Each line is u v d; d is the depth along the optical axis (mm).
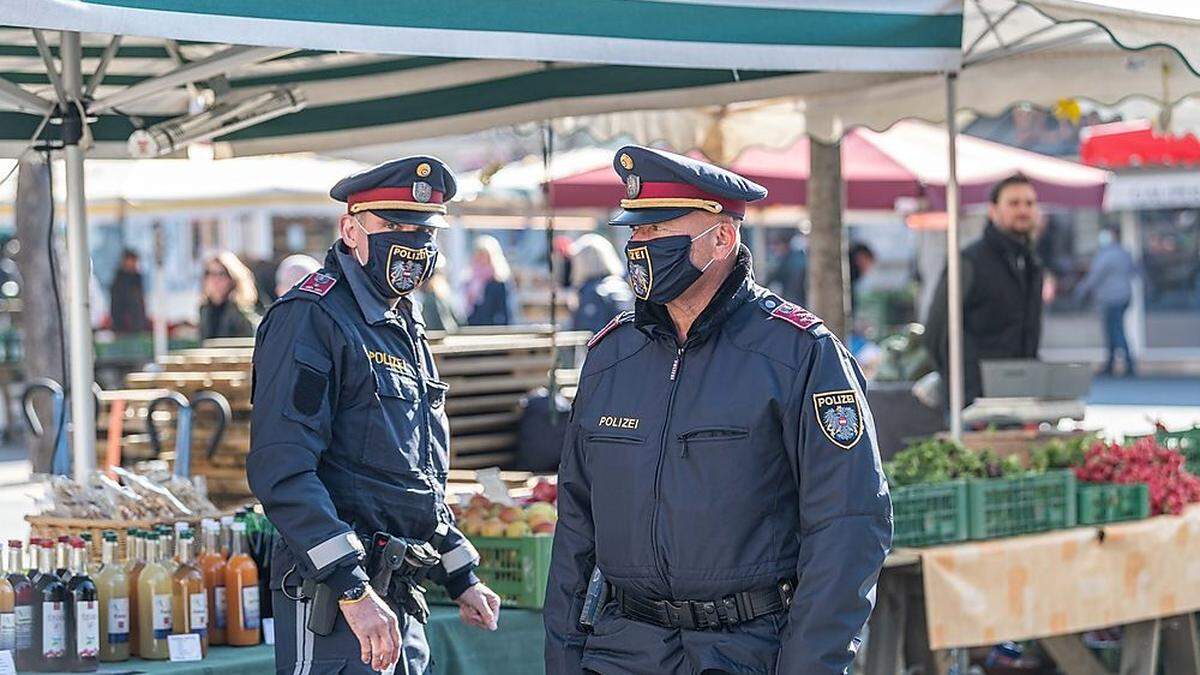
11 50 6934
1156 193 25703
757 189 4160
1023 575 6805
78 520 5551
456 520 6125
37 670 5055
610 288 13102
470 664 5711
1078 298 30422
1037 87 8461
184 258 22266
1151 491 7465
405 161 4695
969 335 9414
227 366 9398
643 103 7594
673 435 4109
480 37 5051
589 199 13117
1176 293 29516
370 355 4648
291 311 4590
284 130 8172
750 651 4035
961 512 6797
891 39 6074
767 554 4059
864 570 3951
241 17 4590
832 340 4109
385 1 4855
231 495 8102
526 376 9016
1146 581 7289
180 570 5266
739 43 5680
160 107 7879
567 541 4422
